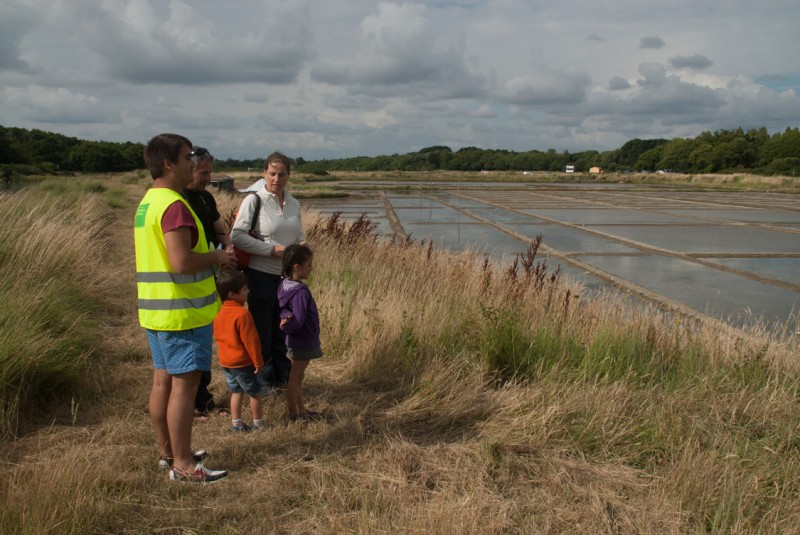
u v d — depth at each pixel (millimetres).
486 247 15609
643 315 6637
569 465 3865
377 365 5516
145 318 3477
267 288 4930
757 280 12008
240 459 3871
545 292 7074
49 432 4117
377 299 6750
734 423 4418
